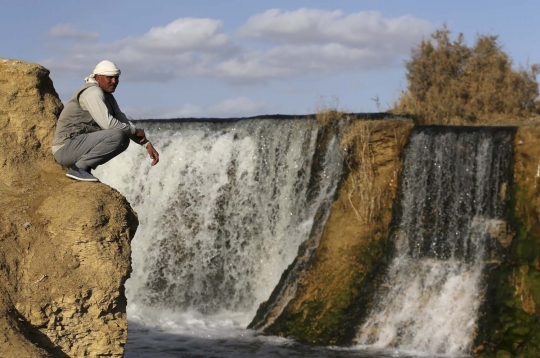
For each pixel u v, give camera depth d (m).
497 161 15.05
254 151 18.27
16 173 7.95
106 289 7.30
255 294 17.33
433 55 23.39
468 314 13.85
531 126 15.17
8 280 7.05
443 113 20.56
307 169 17.55
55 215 7.34
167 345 14.09
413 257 15.36
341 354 13.41
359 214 16.14
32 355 6.64
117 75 7.72
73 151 7.62
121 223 7.51
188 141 19.06
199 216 18.44
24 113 8.20
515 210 14.60
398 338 13.94
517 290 13.55
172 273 18.19
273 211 17.77
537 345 12.59
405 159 16.11
